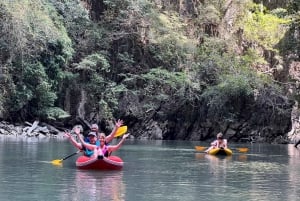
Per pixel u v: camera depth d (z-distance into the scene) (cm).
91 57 3838
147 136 3972
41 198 893
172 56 4088
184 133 4025
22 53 3353
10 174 1243
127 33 4047
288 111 3972
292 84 4081
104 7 4172
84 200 874
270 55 4212
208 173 1373
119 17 4056
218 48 4153
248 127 3994
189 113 4012
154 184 1109
